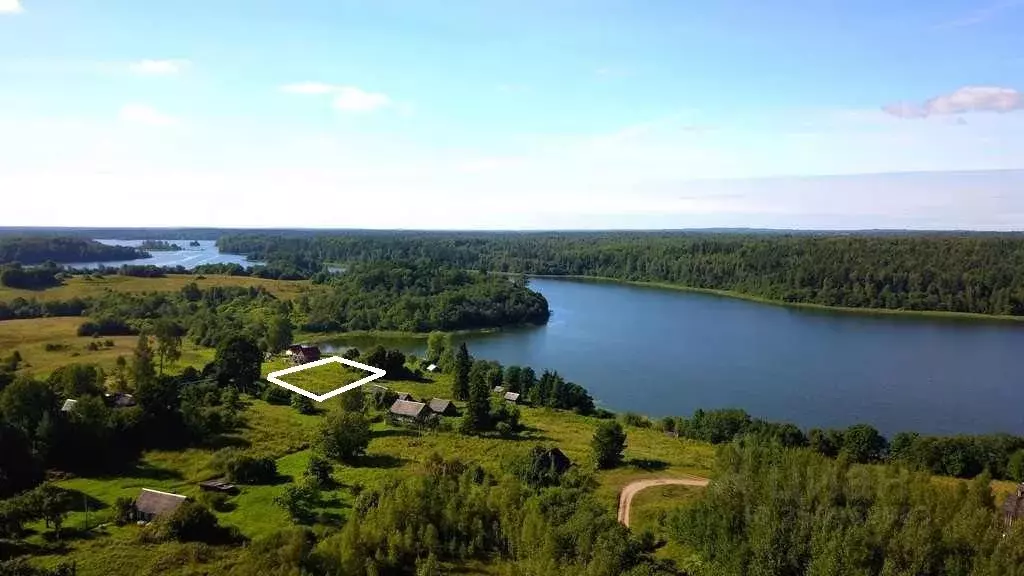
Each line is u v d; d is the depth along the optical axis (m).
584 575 48.66
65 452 74.62
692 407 126.06
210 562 54.75
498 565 54.56
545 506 58.88
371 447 86.38
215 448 82.38
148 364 105.94
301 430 91.44
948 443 92.12
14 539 56.78
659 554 57.62
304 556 50.66
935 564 50.69
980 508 55.38
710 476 76.94
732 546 53.81
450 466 71.62
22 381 79.94
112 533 59.34
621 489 72.69
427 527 56.31
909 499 58.34
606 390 136.38
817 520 53.16
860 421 118.38
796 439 98.69
